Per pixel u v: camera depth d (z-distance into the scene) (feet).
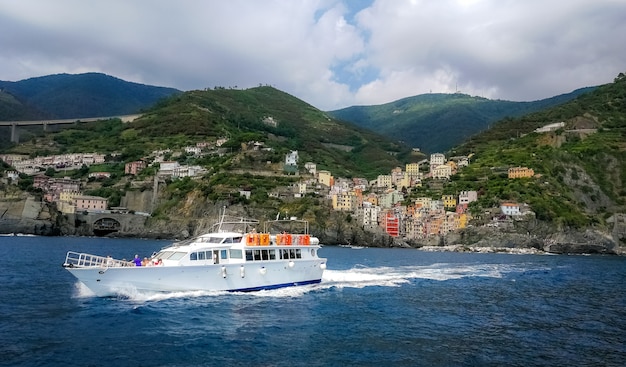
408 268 264.93
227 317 115.55
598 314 135.44
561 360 88.94
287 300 139.85
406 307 137.08
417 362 85.46
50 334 96.78
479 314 130.52
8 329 99.76
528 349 95.66
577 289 191.42
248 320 113.80
